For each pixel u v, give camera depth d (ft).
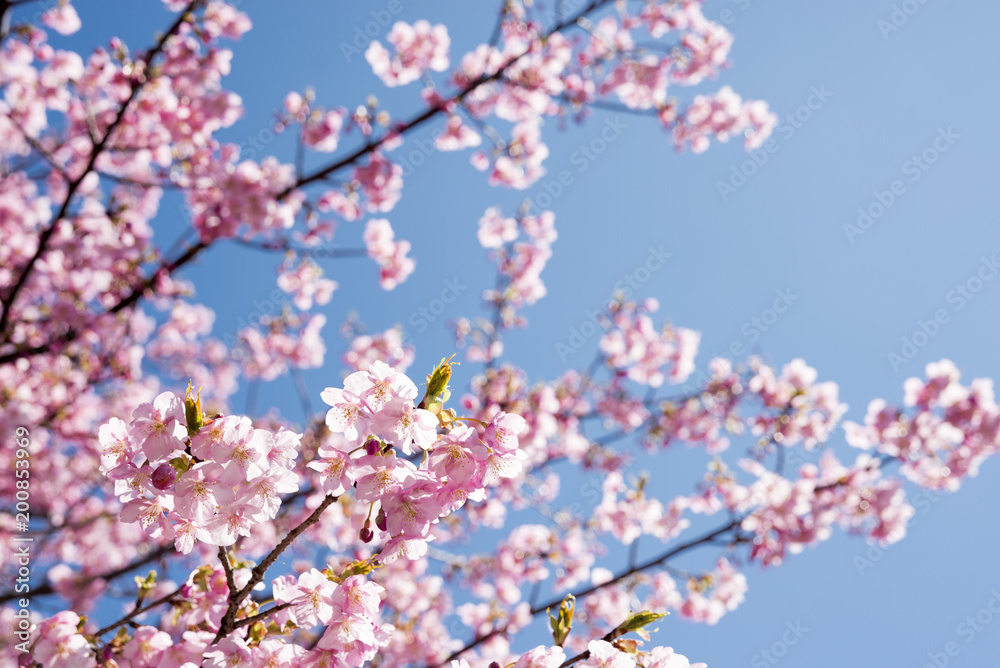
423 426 7.78
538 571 28.71
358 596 8.30
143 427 7.38
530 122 30.01
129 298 24.39
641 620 9.25
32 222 24.72
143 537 27.76
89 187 25.30
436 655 25.08
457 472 7.97
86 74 24.40
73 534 27.20
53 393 26.43
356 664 8.33
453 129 28.84
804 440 29.32
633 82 30.94
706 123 31.40
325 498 7.94
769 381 30.09
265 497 7.69
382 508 8.06
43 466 26.68
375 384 7.92
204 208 24.38
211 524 7.69
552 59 28.40
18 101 24.76
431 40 28.17
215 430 7.44
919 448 26.61
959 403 26.32
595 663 8.75
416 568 27.12
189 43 23.77
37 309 25.55
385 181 27.14
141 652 8.64
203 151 25.18
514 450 8.13
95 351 27.58
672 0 30.37
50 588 19.35
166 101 24.27
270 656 8.27
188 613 9.18
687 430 31.96
